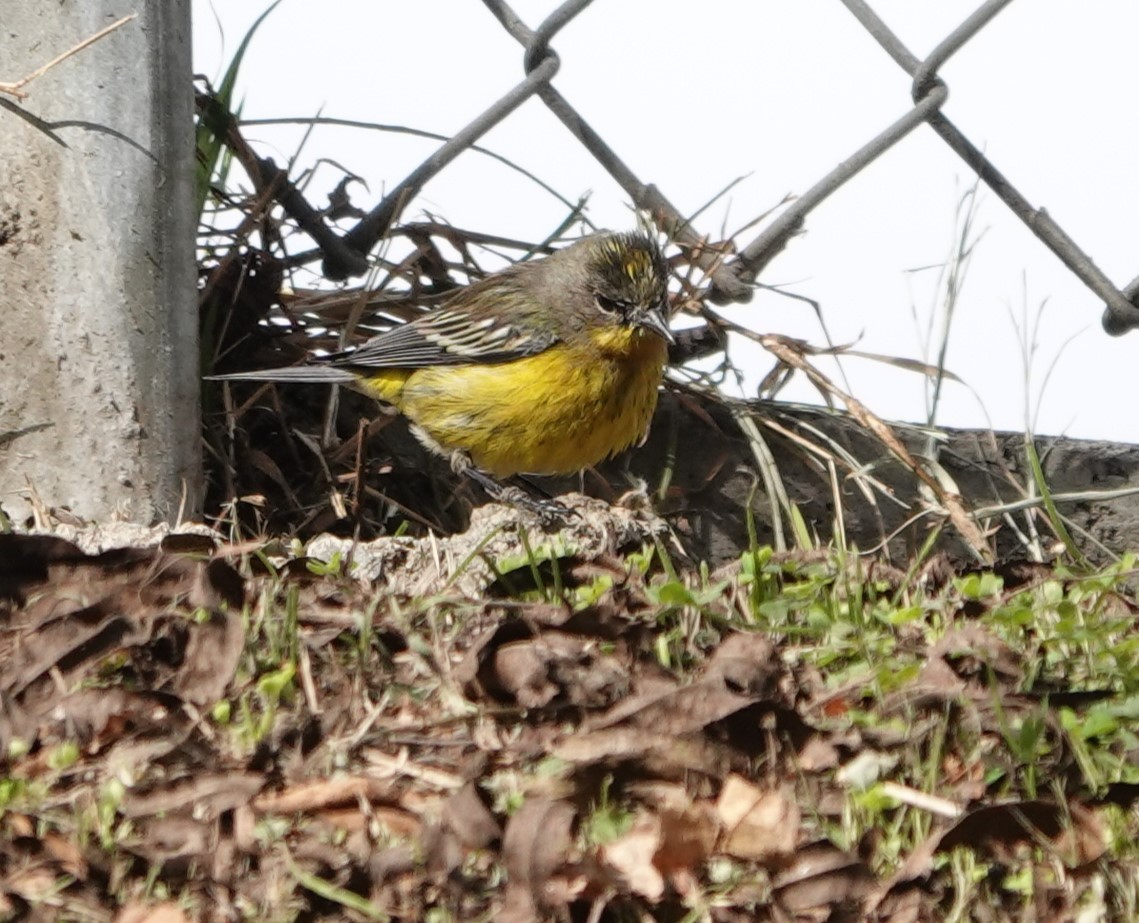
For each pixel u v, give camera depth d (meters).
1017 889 6.63
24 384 10.24
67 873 6.39
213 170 12.20
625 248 12.28
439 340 12.48
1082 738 7.32
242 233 12.44
